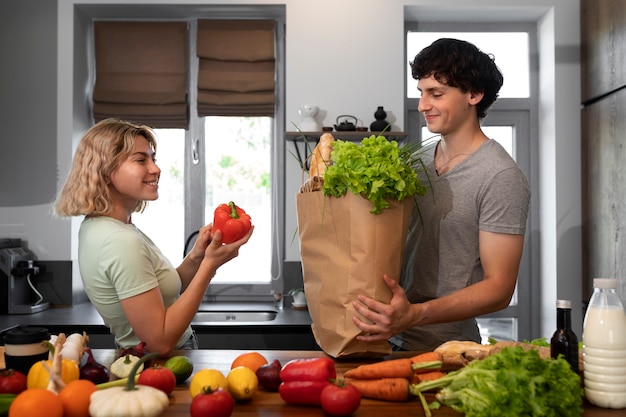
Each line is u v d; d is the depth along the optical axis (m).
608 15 2.97
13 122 3.44
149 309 1.60
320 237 1.52
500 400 1.06
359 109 3.36
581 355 1.33
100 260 1.62
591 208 3.21
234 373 1.24
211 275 1.65
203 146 3.68
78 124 3.52
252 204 3.71
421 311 1.49
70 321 2.88
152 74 3.61
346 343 1.47
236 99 3.55
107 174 1.71
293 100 3.36
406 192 1.44
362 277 1.45
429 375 1.29
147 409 1.05
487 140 1.76
